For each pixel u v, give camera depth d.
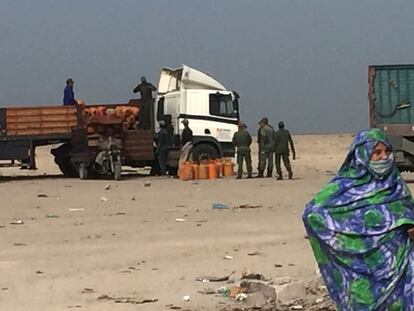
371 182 6.80
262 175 34.78
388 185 6.77
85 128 35.34
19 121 35.81
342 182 6.86
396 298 6.72
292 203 23.55
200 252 14.99
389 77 30.61
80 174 35.72
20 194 28.36
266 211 21.66
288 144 33.06
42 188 30.80
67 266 13.84
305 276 12.30
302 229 17.86
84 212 22.28
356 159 6.80
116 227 18.89
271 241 16.17
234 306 10.55
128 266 13.73
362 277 6.74
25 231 18.50
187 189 29.11
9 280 12.70
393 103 30.58
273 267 13.29
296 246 15.45
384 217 6.73
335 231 6.78
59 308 10.69
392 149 6.81
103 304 10.88
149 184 31.81
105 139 35.16
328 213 6.82
